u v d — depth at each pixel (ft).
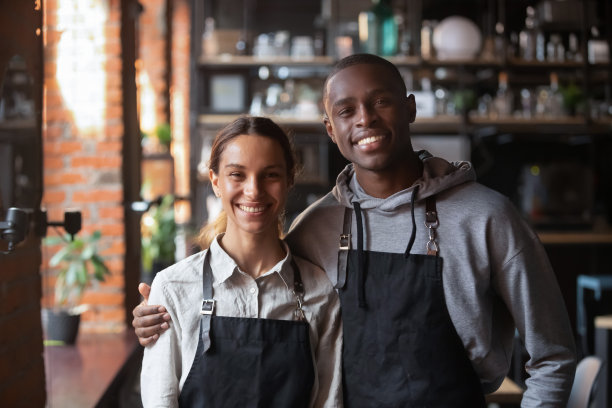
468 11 21.44
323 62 18.80
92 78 11.96
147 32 18.04
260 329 5.16
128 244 12.36
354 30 19.25
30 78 6.82
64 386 8.38
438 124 19.34
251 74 20.16
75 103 11.98
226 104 18.90
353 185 5.66
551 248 19.57
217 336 5.13
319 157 19.99
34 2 6.93
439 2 21.40
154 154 16.92
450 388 5.15
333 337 5.46
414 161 5.55
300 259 5.56
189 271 5.28
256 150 5.13
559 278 19.54
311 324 5.33
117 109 12.09
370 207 5.42
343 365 5.44
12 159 6.41
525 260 5.11
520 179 21.56
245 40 18.94
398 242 5.33
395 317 5.24
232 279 5.25
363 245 5.42
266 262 5.39
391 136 5.14
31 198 6.93
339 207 5.63
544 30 20.38
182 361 5.17
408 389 5.20
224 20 20.56
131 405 9.79
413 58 18.81
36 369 7.15
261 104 18.88
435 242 5.21
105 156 12.10
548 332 5.18
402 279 5.25
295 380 5.15
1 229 5.77
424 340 5.17
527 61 19.27
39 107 7.07
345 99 5.15
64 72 11.34
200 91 18.90
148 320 5.16
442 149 21.31
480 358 5.22
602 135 21.48
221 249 5.30
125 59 12.23
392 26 18.98
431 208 5.29
